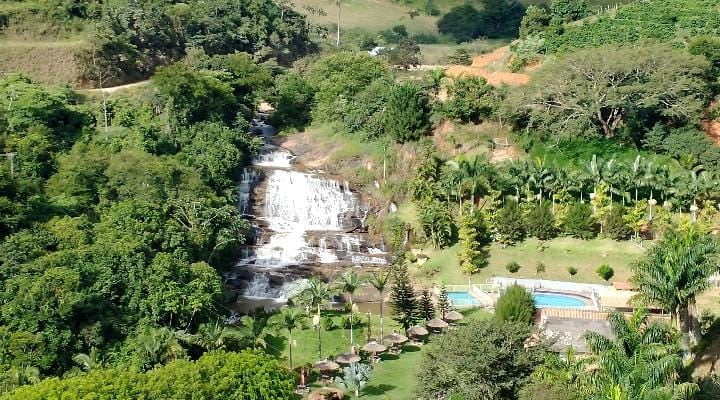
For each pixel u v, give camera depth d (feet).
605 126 334.85
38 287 200.03
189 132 352.08
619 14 441.68
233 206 309.63
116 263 224.12
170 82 355.15
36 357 189.57
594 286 270.05
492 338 163.02
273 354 220.43
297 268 294.66
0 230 237.04
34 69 381.60
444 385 160.15
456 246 303.27
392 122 351.87
